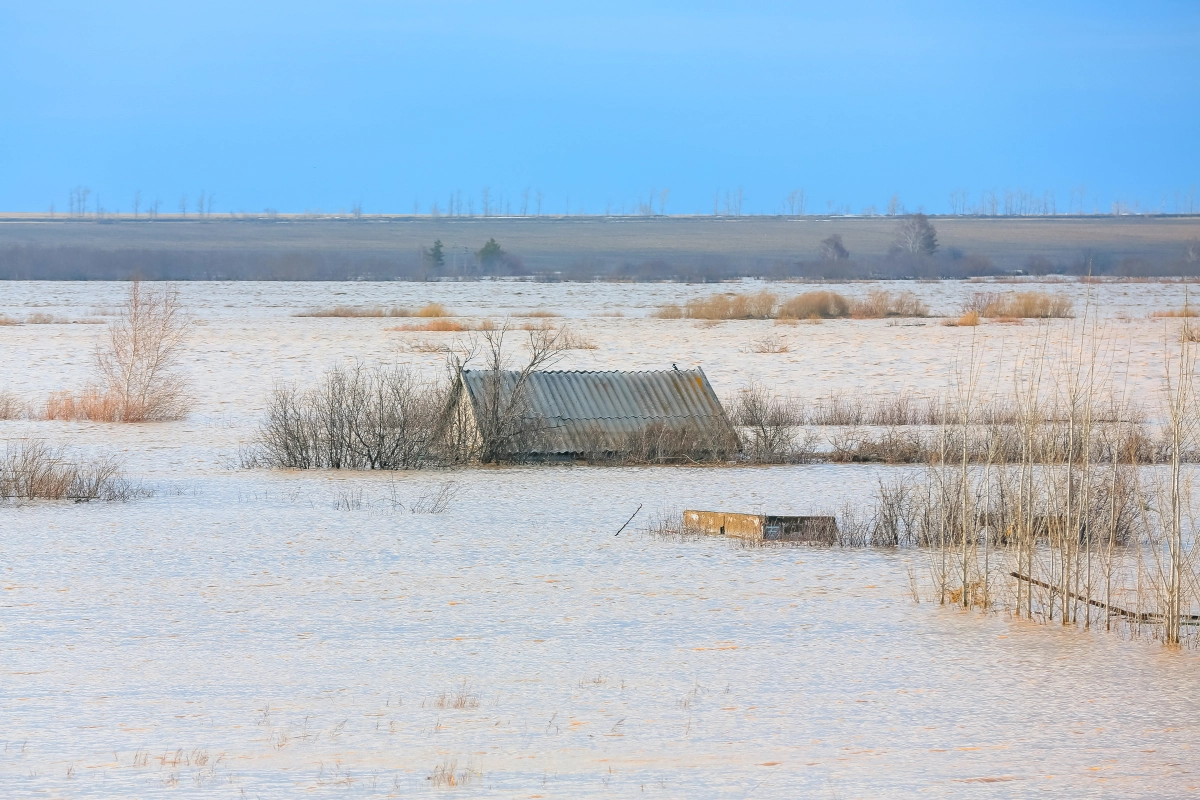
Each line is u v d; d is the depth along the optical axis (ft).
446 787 94.79
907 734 109.09
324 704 117.19
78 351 615.16
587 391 350.43
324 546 205.36
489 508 250.57
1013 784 96.78
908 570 185.26
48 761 100.73
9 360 575.79
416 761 100.94
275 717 112.98
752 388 476.13
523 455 328.90
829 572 185.57
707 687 123.85
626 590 171.63
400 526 226.58
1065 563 161.27
